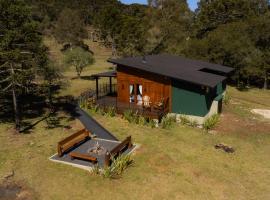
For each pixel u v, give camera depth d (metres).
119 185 16.91
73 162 18.89
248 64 46.72
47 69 26.55
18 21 21.61
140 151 20.81
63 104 31.75
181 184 17.30
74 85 41.59
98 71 58.31
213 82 26.52
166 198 16.02
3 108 29.42
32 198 15.77
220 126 27.20
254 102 39.22
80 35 90.00
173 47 56.97
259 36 51.25
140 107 27.64
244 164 20.12
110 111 27.55
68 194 16.09
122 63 28.39
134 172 18.20
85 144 21.83
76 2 149.38
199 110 26.69
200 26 68.81
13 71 21.44
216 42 47.78
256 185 17.77
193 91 26.55
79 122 26.06
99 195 16.05
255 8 71.69
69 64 47.31
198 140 23.48
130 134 23.75
